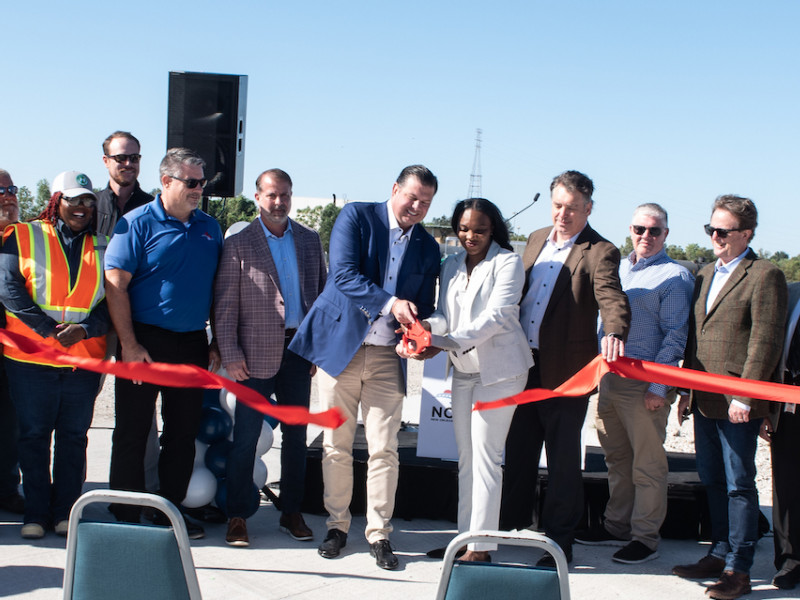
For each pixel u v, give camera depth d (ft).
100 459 19.85
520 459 15.17
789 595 12.96
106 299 14.16
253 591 12.15
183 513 15.60
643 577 13.69
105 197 15.62
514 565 7.05
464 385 13.87
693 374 11.39
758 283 12.96
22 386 13.82
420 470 16.49
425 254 14.28
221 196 19.97
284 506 15.07
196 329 14.19
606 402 15.06
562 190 13.70
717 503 13.79
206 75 19.75
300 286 15.02
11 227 14.06
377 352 13.96
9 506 15.65
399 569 13.43
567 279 13.76
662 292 14.47
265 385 14.40
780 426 13.34
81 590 7.65
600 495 16.11
